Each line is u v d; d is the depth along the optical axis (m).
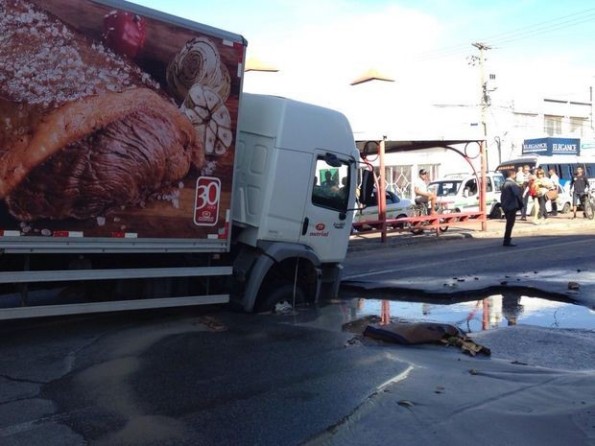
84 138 6.04
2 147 5.55
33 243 5.82
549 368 5.83
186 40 6.75
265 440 4.06
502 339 6.92
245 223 7.85
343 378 5.33
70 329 6.89
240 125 8.07
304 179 8.02
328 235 8.46
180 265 7.28
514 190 16.38
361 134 17.47
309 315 8.00
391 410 4.58
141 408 4.59
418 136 18.44
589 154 42.59
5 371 5.40
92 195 6.14
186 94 6.78
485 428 4.27
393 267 13.07
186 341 6.47
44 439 4.02
